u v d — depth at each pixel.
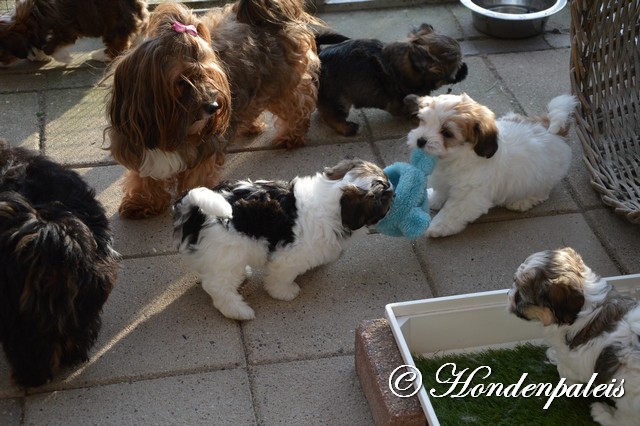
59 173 1.56
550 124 1.85
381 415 1.47
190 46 1.58
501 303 1.58
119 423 1.50
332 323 1.66
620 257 1.79
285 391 1.55
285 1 1.86
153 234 1.80
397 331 1.50
